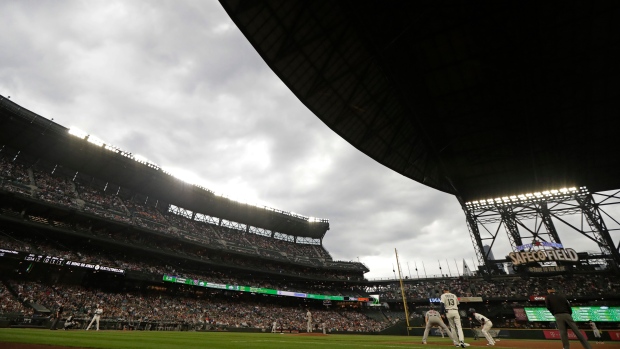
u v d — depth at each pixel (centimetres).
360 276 6931
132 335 1482
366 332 5000
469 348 991
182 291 4584
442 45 2320
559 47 2253
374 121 2784
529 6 1998
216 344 877
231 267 5081
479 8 2047
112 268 3653
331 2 1939
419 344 1150
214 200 5903
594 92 2622
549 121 2972
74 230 3641
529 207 4784
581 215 4538
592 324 3228
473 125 3109
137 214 4784
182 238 4644
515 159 3647
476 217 5241
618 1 1942
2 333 1145
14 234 3428
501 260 5303
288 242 7231
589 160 3644
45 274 3456
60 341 862
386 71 2414
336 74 2319
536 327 4438
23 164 4025
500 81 2588
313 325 5066
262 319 4744
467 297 4975
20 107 3603
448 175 3953
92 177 4744
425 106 2897
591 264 4719
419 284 6275
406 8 2044
